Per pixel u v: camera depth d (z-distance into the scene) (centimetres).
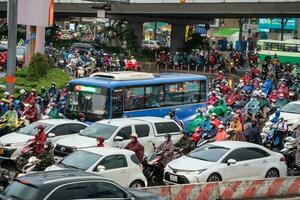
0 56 8319
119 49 12381
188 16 12331
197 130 4181
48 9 6041
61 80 7350
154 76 4938
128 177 3034
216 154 3381
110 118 4419
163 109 4891
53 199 2133
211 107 4994
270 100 6106
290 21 16850
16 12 4894
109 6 10375
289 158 3988
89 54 9181
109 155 3008
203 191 3002
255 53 12031
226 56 11631
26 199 2120
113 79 4541
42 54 7525
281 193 3334
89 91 4491
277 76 8756
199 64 10244
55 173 2284
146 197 2397
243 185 3167
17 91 6303
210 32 19800
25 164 3338
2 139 3725
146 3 11869
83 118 4466
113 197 2270
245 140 4062
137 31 12888
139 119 3978
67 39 14612
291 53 10744
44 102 5238
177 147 3750
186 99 5119
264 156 3484
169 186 2869
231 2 10706
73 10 12962
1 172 2850
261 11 10388
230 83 7562
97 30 17562
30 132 3850
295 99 6756
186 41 13038
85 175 2269
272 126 4503
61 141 3656
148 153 3856
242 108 5475
